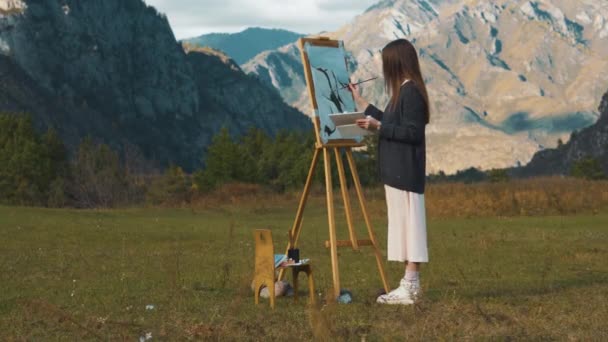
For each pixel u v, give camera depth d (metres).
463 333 6.74
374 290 10.27
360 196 9.36
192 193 56.09
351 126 8.66
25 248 16.94
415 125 8.39
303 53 9.00
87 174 87.56
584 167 127.44
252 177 85.06
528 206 34.41
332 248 9.05
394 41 8.61
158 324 7.44
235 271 12.65
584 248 17.44
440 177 79.00
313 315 7.00
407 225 8.59
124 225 25.53
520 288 10.24
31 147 93.81
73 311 8.46
